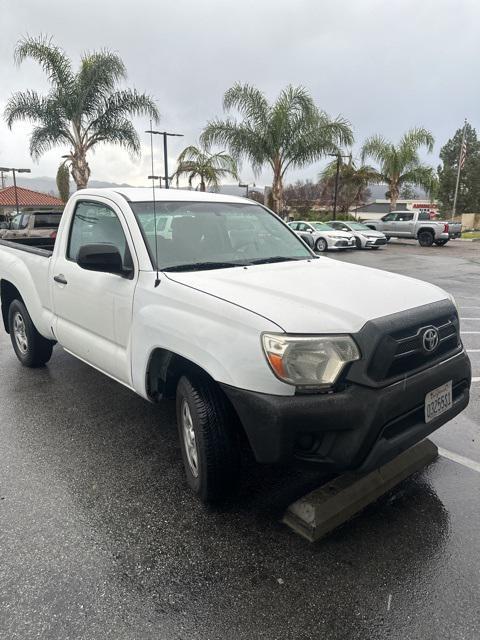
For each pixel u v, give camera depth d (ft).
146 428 13.24
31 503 9.95
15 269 16.65
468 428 13.30
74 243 13.70
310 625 7.11
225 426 9.11
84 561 8.36
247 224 13.16
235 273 10.53
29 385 16.24
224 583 7.88
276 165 72.84
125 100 64.03
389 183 101.76
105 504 9.94
